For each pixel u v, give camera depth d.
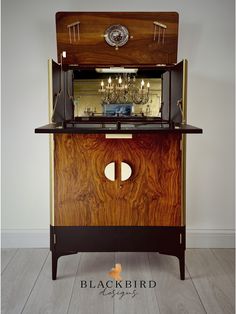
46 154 2.85
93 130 2.00
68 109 2.60
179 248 2.32
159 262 2.63
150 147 2.25
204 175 2.87
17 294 2.19
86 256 2.73
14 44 2.77
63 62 2.47
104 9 2.76
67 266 2.57
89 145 2.24
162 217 2.30
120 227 2.30
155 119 2.60
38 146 2.84
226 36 2.78
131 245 2.32
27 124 2.82
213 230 2.90
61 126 2.27
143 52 2.47
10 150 2.84
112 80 2.59
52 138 2.24
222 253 2.80
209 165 2.86
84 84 2.59
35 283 2.32
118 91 2.60
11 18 2.75
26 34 2.76
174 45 2.45
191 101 2.82
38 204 2.88
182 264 2.34
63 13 2.39
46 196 2.88
